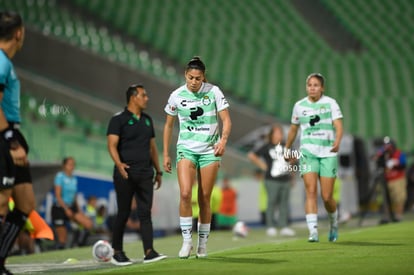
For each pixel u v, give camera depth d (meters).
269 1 103.12
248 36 96.00
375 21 102.81
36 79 69.38
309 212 28.70
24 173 17.70
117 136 24.47
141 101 24.88
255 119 76.50
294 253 23.05
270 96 84.06
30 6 86.94
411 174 66.00
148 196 24.50
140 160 24.47
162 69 84.50
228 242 37.66
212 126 21.72
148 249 24.12
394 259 19.84
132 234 44.94
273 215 44.28
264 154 44.25
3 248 17.58
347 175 66.12
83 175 44.41
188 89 21.62
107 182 46.28
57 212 39.47
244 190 59.91
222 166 68.44
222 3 101.12
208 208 22.27
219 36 95.00
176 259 22.47
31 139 53.00
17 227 17.73
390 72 93.38
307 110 28.16
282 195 44.25
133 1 96.19
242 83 85.75
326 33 101.06
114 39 87.56
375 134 81.88
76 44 74.88
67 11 88.94
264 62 91.44
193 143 21.67
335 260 20.06
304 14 102.94
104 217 45.06
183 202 21.95
